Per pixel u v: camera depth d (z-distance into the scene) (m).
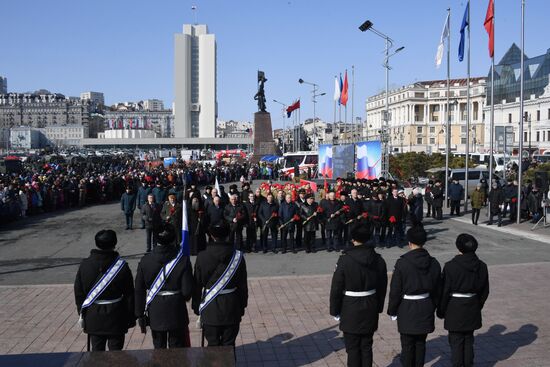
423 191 29.23
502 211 22.66
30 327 8.59
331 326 8.55
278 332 8.29
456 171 29.44
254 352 7.46
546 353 7.29
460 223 21.27
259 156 58.31
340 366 6.95
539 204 20.45
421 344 6.05
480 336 7.99
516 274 11.98
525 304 9.62
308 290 10.77
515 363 6.94
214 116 183.00
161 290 5.87
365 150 28.23
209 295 5.91
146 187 20.09
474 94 106.81
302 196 16.27
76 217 24.39
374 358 7.20
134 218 23.92
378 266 5.98
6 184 24.34
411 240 6.05
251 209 15.56
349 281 5.87
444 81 119.19
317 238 18.25
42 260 14.48
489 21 23.45
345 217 15.62
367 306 5.89
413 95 112.56
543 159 56.09
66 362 4.24
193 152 87.75
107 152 126.56
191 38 181.12
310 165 49.56
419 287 5.88
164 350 4.45
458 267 6.09
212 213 14.93
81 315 5.92
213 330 5.90
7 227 21.09
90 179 31.14
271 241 17.70
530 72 92.50
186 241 7.49
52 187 27.38
